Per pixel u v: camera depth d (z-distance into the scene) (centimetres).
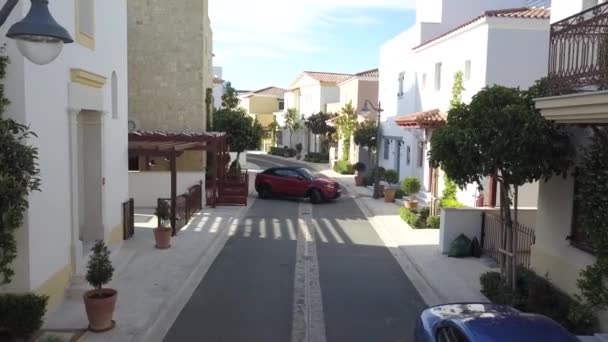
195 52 2538
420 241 1611
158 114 2547
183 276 1178
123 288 1080
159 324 910
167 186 2136
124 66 1468
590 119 743
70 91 987
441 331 628
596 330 835
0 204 682
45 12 592
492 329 573
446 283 1170
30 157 712
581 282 791
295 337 866
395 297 1086
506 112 905
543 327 580
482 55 1758
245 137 2853
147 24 2512
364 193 2759
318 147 5112
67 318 892
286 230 1773
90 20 1134
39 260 855
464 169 962
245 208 2209
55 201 926
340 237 1683
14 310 783
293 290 1119
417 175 2488
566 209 977
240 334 873
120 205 1439
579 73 790
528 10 1864
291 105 5997
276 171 2519
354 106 3869
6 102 773
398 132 2802
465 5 2448
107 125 1290
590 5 962
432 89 2262
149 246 1445
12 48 789
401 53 2750
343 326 920
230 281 1173
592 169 790
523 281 1030
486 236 1422
